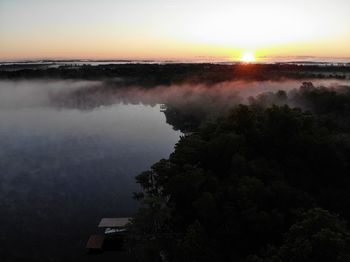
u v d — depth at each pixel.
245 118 63.84
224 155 56.69
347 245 31.45
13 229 57.50
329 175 58.19
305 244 31.56
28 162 90.31
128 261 49.38
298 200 49.41
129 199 68.06
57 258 50.28
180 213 49.22
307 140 58.72
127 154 97.94
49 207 64.88
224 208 46.41
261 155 59.19
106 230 54.03
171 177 51.66
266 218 44.16
